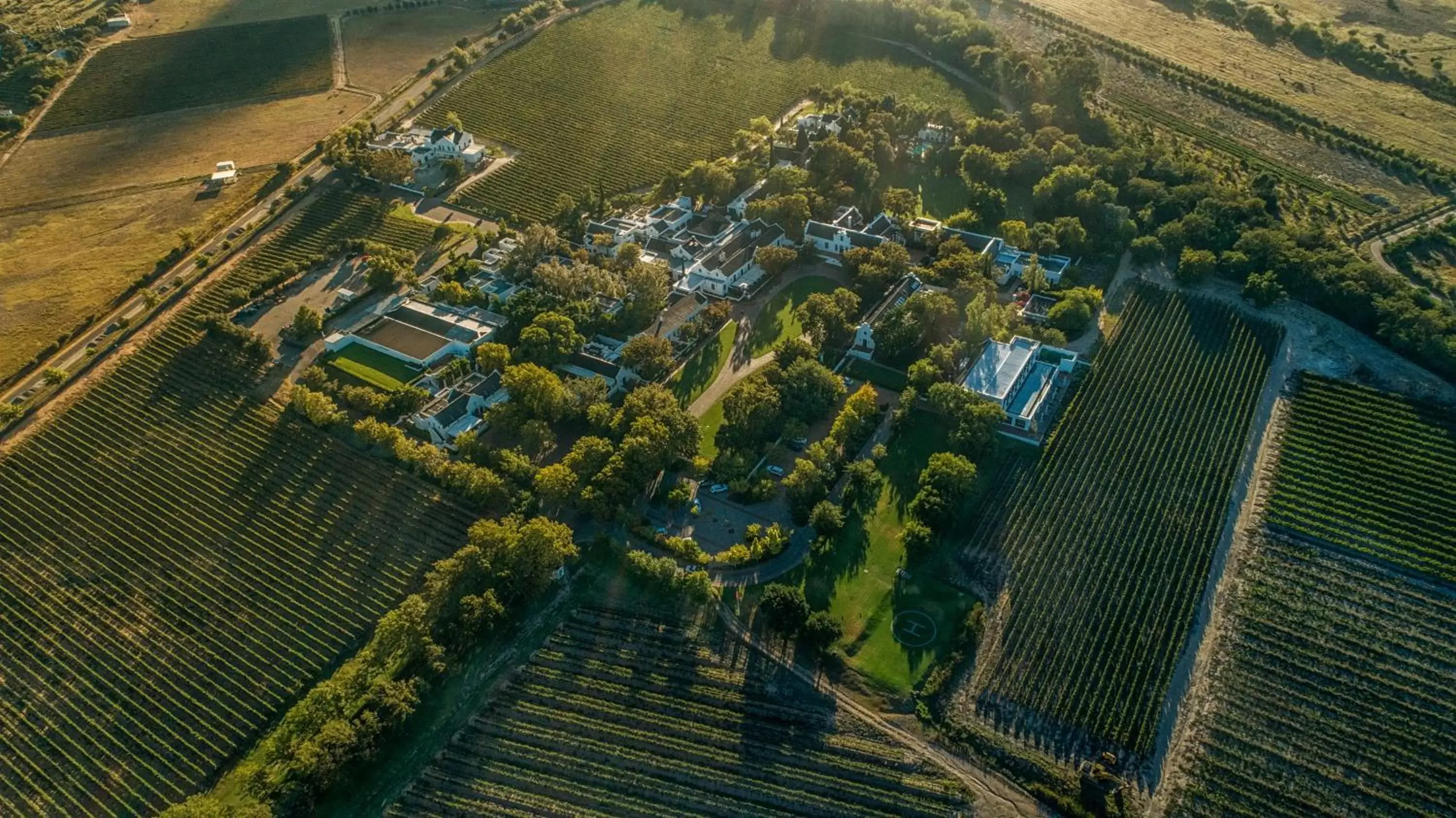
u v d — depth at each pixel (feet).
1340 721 533.55
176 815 473.67
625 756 528.63
